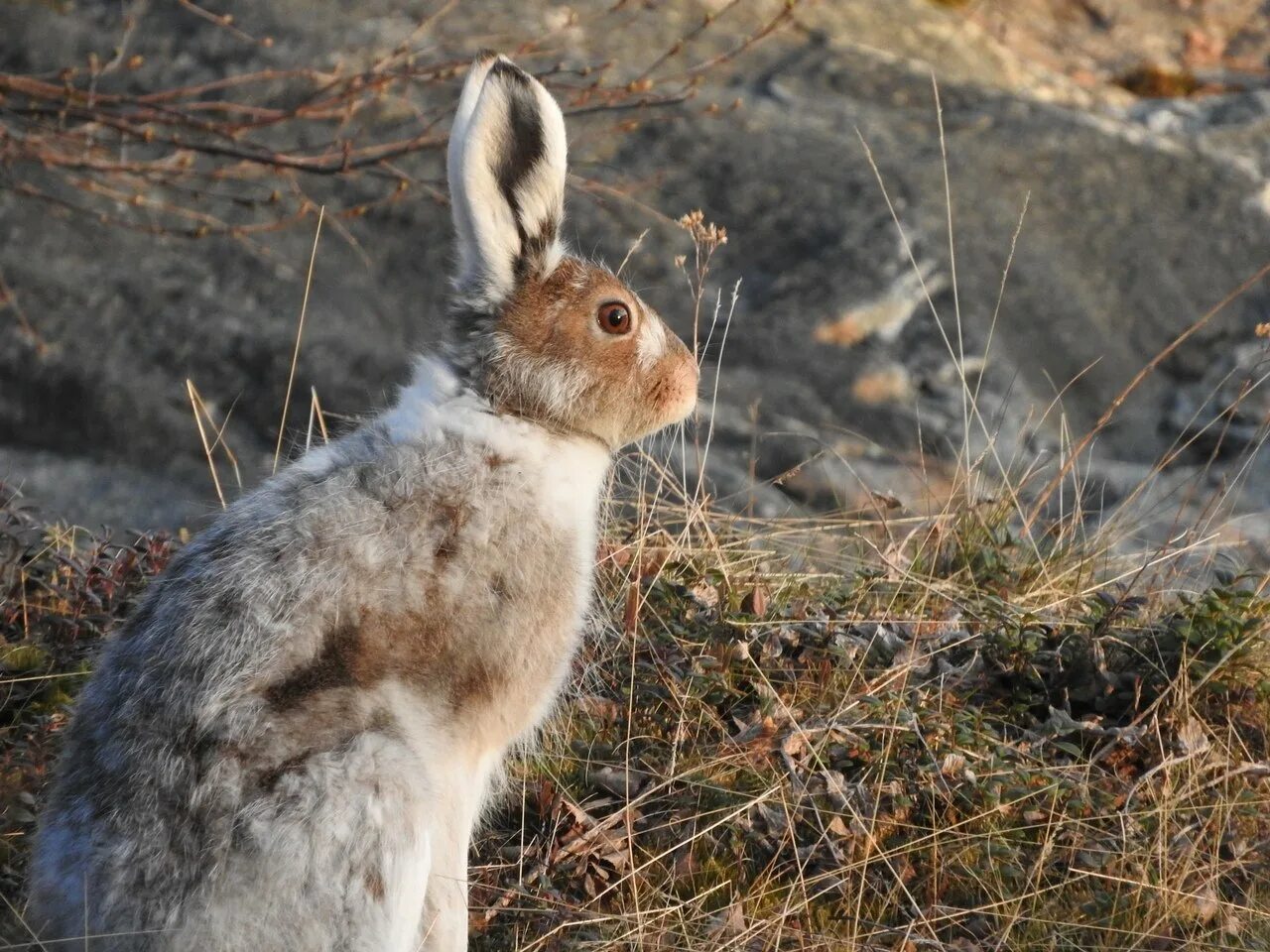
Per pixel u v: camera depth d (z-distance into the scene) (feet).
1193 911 17.57
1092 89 59.72
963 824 18.43
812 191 46.88
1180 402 43.68
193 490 37.27
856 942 17.04
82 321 40.73
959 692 20.57
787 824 18.08
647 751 19.56
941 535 24.22
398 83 43.62
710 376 40.22
